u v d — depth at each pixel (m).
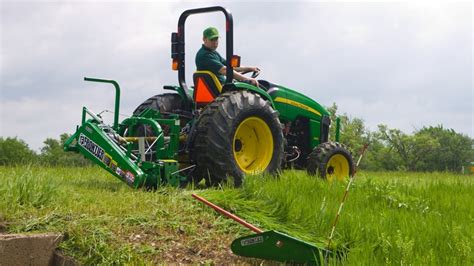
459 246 4.08
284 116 8.80
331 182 6.86
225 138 6.57
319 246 4.35
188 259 4.18
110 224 4.53
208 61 7.32
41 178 5.30
